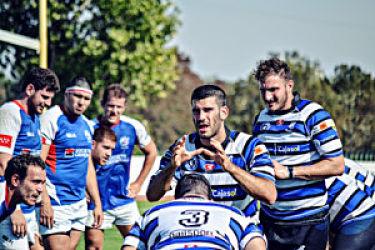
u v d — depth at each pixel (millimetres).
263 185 16234
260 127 20125
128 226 27312
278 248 20156
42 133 22984
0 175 20672
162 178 16922
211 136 16750
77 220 24250
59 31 66375
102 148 25469
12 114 21109
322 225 19938
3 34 43281
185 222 14438
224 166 16016
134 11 67625
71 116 23734
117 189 26828
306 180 19547
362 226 21094
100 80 66312
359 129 84500
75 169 23688
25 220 19312
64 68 65938
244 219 14836
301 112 19469
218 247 14039
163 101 151250
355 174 22141
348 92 86125
